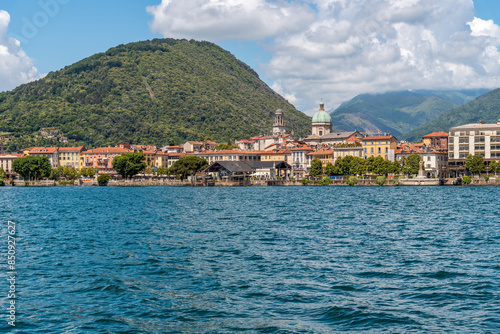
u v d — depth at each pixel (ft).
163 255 212.84
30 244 244.63
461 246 229.66
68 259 205.36
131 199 602.85
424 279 168.04
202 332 124.06
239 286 161.07
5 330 126.21
